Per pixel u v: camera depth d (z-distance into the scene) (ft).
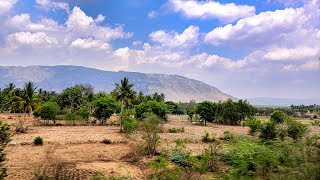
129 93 358.84
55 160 174.09
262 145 165.68
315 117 523.29
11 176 135.85
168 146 214.07
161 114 387.34
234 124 467.93
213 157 162.91
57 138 260.42
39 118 420.36
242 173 132.57
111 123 406.41
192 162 161.48
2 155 75.56
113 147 227.81
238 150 157.07
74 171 150.00
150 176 142.41
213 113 461.37
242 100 470.39
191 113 478.18
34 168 149.89
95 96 497.05
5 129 75.66
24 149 207.21
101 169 156.97
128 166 168.04
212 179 133.18
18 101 331.57
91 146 229.45
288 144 154.30
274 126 209.56
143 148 204.74
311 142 150.51
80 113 396.57
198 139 263.49
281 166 127.34
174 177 129.59
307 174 95.35
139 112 354.95
